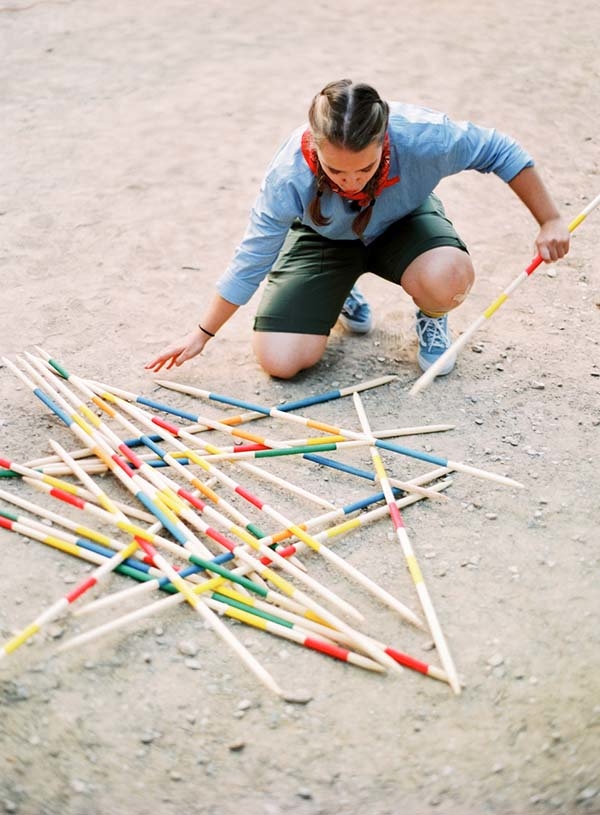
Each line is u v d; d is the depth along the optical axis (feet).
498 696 6.42
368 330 10.53
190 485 8.28
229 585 7.18
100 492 7.76
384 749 6.07
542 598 7.18
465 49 18.17
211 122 15.10
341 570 7.44
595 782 5.84
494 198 13.34
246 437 8.59
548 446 8.82
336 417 9.17
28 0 19.86
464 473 8.44
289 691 6.41
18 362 9.71
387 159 8.18
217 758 6.01
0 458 8.15
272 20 19.44
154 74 16.76
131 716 6.23
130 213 12.58
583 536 7.79
